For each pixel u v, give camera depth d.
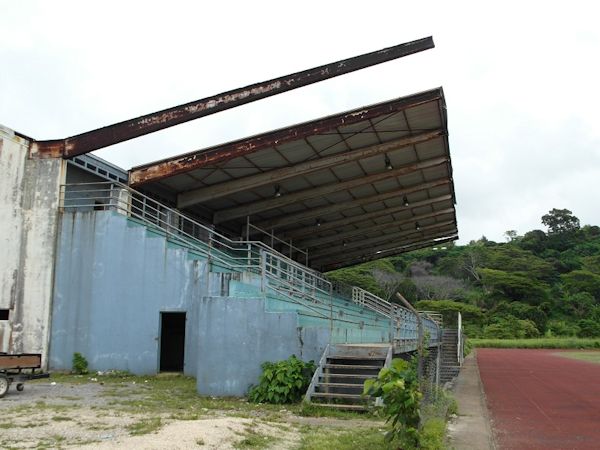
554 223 132.88
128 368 19.92
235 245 33.22
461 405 17.62
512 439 11.95
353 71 19.66
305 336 15.27
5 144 20.75
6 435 8.80
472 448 10.61
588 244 125.56
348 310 30.30
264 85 20.06
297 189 28.77
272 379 14.41
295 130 21.11
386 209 36.19
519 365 41.50
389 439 8.56
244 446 8.62
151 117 20.98
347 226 39.72
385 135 23.20
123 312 20.30
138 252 20.52
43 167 21.52
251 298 15.75
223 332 15.65
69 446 7.98
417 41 19.47
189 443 8.30
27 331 20.58
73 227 21.17
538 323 89.81
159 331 19.92
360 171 27.58
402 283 91.19
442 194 34.97
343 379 14.38
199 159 21.95
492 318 90.12
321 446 8.94
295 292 22.00
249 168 24.61
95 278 20.73
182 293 19.86
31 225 21.19
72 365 20.33
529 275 103.56
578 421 14.72
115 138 21.16
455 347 40.84
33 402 12.81
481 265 112.50
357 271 89.38
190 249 21.47
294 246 41.78
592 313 93.56
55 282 20.94
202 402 13.96
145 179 22.36
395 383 8.34
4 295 20.42
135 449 7.75
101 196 23.95
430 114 21.73
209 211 29.80
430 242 47.56
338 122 20.73
